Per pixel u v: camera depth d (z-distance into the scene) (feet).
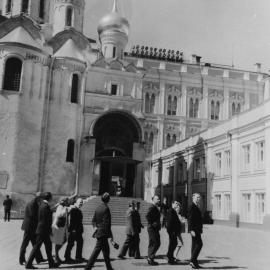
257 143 97.40
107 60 132.46
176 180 152.56
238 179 104.22
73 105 113.19
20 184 100.99
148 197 164.45
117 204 97.04
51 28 126.00
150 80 187.11
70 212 37.88
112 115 116.37
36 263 36.76
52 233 35.83
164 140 184.34
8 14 125.39
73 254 43.60
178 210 43.55
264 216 88.48
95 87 129.49
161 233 75.41
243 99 195.93
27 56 105.70
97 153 117.39
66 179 108.78
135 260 39.19
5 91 102.73
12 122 102.12
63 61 113.09
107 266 31.42
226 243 59.36
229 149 110.42
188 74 191.72
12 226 74.43
